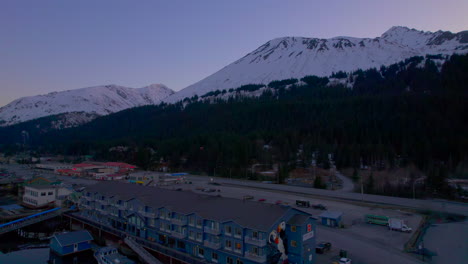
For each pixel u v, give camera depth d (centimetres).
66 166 16475
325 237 5553
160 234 5344
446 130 14738
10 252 6097
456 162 11856
